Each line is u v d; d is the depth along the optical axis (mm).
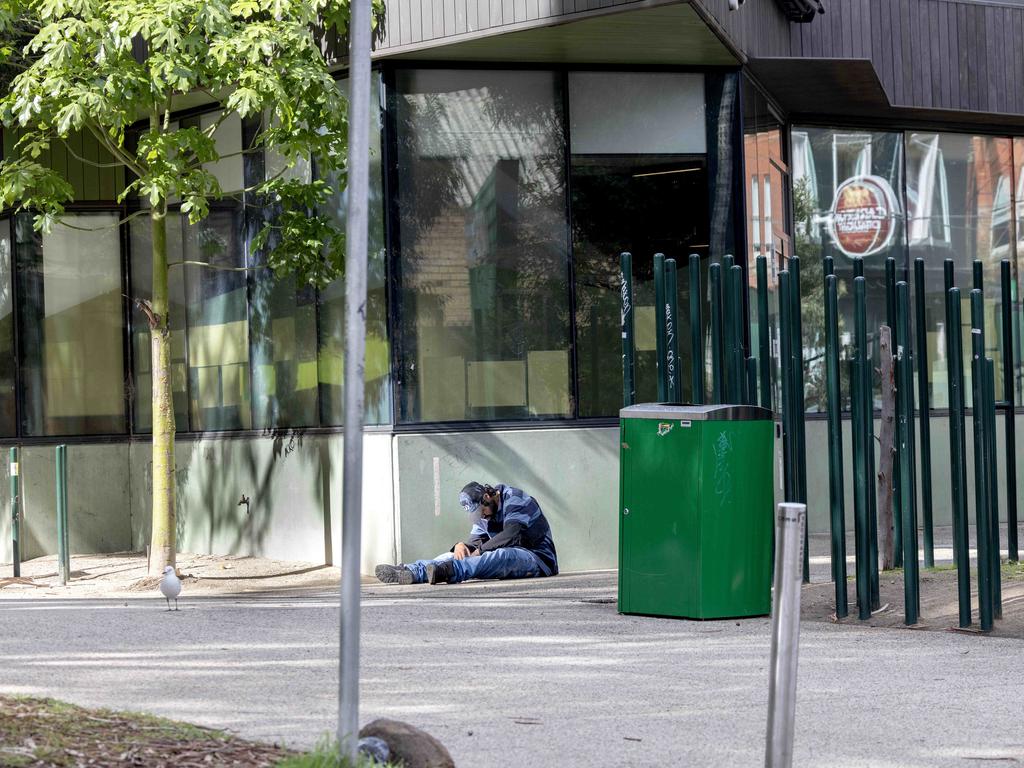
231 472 21594
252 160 20953
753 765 7672
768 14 20797
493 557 17578
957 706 9461
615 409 19562
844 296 24125
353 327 7082
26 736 7312
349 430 6992
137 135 23047
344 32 18328
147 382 23500
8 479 23266
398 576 17188
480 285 19203
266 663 11133
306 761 6629
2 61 18328
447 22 18266
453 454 18875
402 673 10734
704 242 19734
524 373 19266
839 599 13766
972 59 24547
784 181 23188
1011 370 17219
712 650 11969
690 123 19781
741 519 14023
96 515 23625
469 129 19250
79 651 11820
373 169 19062
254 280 21125
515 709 9273
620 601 14289
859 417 13977
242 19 18000
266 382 21016
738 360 15211
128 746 7305
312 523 20125
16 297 23641
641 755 7902
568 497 19203
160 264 18109
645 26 17703
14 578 19516
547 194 19453
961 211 25281
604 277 19578
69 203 23422
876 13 23484
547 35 18047
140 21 15812
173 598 14992
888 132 24688
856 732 8625
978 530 12922
